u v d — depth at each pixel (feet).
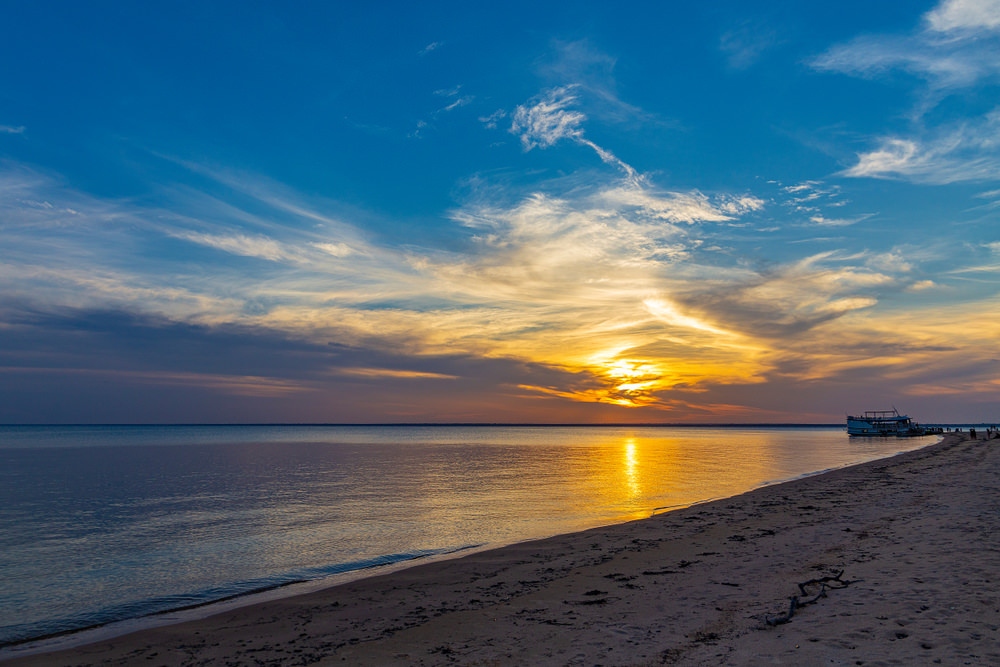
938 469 126.21
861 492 92.89
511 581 47.34
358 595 45.98
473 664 28.55
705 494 118.01
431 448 384.27
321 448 385.09
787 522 67.77
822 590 35.53
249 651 33.50
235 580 57.16
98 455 296.10
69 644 38.47
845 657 24.95
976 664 22.93
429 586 47.52
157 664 32.35
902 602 31.89
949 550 43.73
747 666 25.00
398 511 101.40
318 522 91.20
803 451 300.40
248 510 105.60
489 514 95.76
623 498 113.50
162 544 76.38
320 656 31.68
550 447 395.75
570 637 31.68
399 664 29.43
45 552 72.38
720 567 47.01
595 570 49.29
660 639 30.07
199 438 640.17
